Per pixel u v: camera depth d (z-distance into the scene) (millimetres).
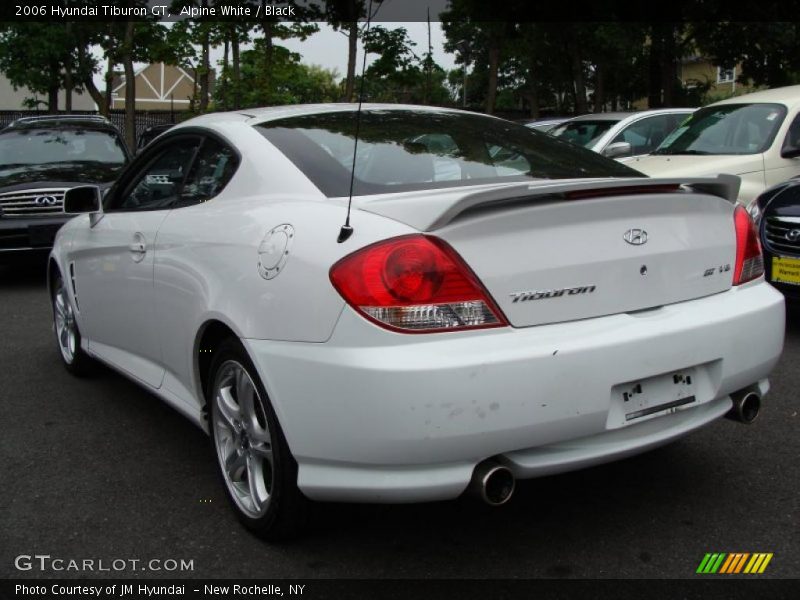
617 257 2770
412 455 2477
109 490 3578
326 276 2600
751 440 3959
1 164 9180
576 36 24312
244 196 3291
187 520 3279
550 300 2645
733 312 2980
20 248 8203
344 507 3236
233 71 17922
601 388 2631
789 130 8055
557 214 2664
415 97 16016
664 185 2895
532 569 2854
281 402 2717
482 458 2543
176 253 3482
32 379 5289
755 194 7660
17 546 3096
